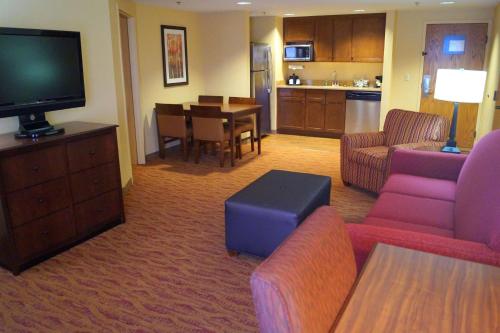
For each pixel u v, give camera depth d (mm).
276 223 2713
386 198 2822
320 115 7457
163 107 5672
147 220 3707
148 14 5781
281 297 1027
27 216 2783
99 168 3307
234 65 6891
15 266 2750
